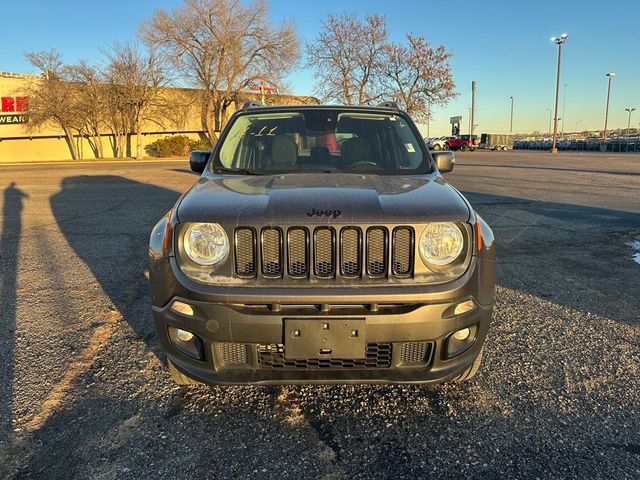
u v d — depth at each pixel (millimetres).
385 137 3871
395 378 2533
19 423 2721
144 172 23250
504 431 2652
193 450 2500
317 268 2465
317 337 2414
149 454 2467
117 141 47500
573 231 7977
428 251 2496
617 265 5914
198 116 50219
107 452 2479
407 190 2865
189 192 2982
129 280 5379
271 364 2562
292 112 4117
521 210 10148
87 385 3139
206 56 42219
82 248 6980
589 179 16875
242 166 3652
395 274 2480
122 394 3035
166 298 2578
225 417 2799
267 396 3020
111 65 43188
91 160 42594
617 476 2291
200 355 2588
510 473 2322
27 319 4246
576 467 2357
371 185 2961
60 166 31203
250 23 42906
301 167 3604
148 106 46031
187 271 2520
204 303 2434
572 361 3447
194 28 41844
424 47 42938
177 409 2875
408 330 2436
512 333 3928
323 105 4238
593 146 56688
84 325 4105
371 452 2488
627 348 3645
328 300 2385
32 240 7547
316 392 3076
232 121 4090
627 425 2688
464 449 2504
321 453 2482
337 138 3805
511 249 6789
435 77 43094
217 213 2508
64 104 42656
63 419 2766
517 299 4730
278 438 2604
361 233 2445
